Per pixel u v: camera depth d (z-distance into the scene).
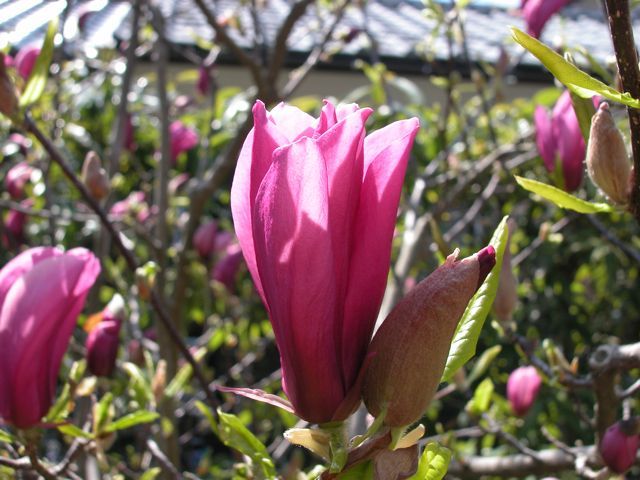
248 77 1.58
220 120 1.04
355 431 0.47
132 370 0.48
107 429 0.39
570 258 1.16
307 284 0.20
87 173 0.46
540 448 0.96
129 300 0.75
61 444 0.84
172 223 0.95
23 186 0.78
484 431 0.55
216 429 0.33
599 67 0.35
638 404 0.91
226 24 0.94
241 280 1.06
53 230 0.68
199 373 0.43
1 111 0.40
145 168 1.21
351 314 0.21
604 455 0.36
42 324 0.32
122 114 0.75
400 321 0.21
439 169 0.98
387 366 0.21
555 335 1.15
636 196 0.26
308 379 0.21
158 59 0.83
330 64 1.51
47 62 0.40
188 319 1.06
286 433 0.22
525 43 0.22
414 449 0.22
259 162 0.21
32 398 0.33
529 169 0.92
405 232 0.74
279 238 0.20
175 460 0.65
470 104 1.07
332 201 0.20
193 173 1.15
